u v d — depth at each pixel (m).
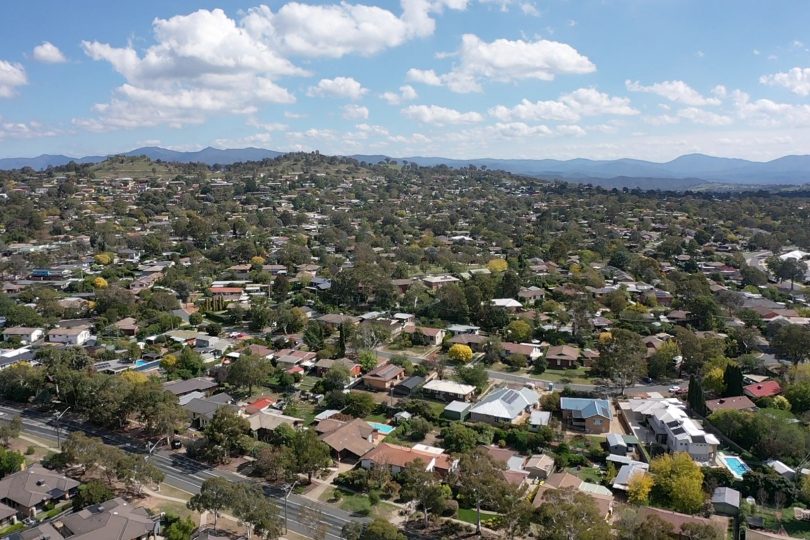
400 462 86.25
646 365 124.31
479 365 125.88
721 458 90.88
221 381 118.88
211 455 91.44
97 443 84.00
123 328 149.25
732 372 112.56
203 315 166.38
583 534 61.72
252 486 74.56
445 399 113.81
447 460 86.81
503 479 74.06
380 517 75.94
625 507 77.00
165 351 137.25
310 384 121.12
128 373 113.88
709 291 180.00
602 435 99.94
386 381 118.19
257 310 157.75
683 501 76.62
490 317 159.12
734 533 73.69
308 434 87.06
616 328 144.50
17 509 75.81
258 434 97.00
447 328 156.25
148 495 80.94
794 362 128.12
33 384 113.25
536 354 135.88
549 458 89.12
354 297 179.75
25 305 162.62
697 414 107.44
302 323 153.00
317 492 82.44
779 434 91.12
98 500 76.12
